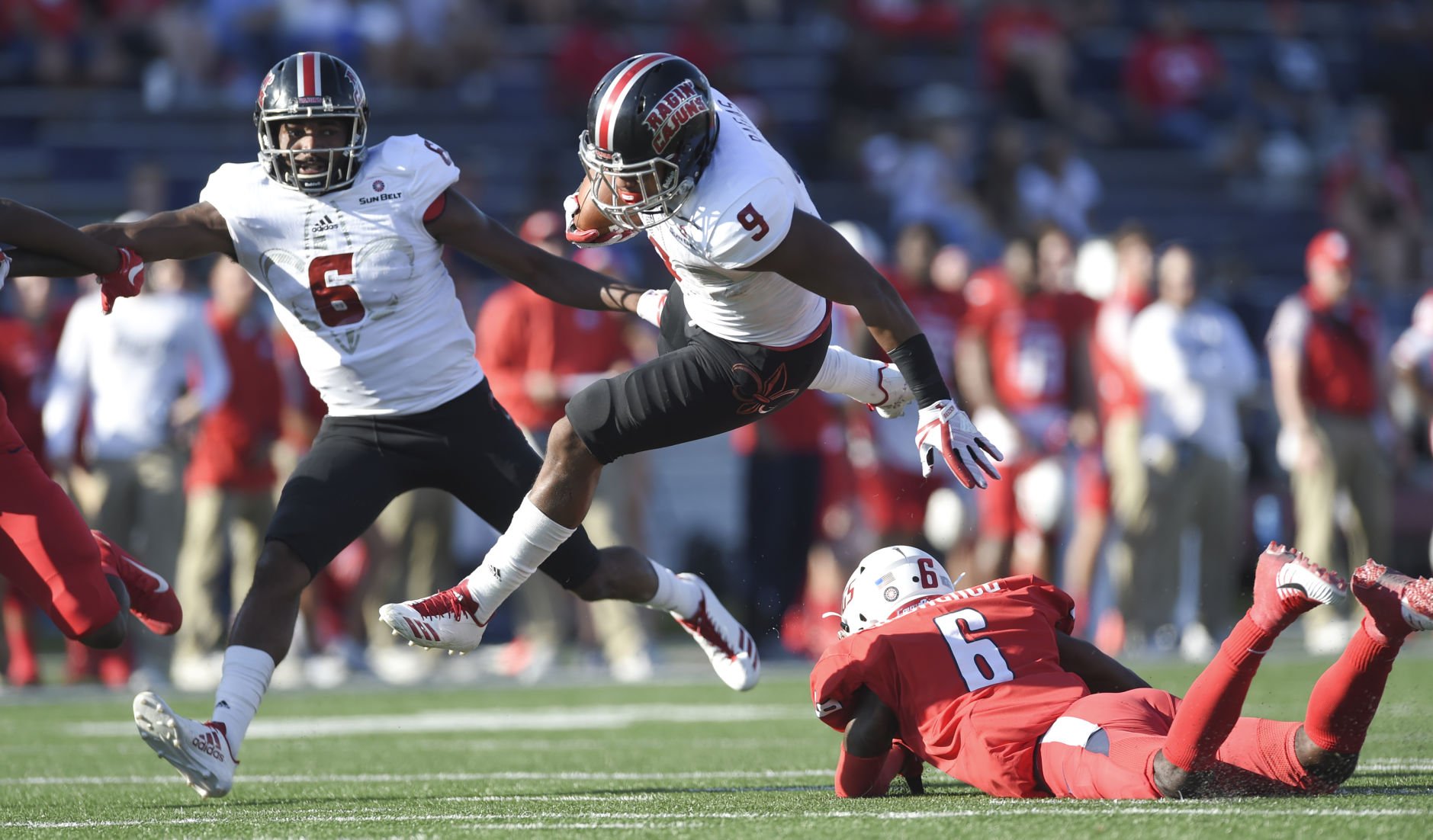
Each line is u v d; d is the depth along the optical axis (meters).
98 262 14.96
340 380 16.25
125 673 31.30
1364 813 11.91
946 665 13.95
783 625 34.38
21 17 50.41
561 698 27.91
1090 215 48.66
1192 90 59.34
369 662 34.25
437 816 13.62
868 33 54.22
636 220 14.26
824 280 13.97
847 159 53.25
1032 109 57.44
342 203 15.93
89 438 30.39
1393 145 61.97
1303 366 32.34
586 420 15.15
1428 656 31.58
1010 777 13.60
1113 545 35.34
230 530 31.61
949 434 14.00
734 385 15.06
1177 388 32.44
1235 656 12.21
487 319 30.53
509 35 57.12
